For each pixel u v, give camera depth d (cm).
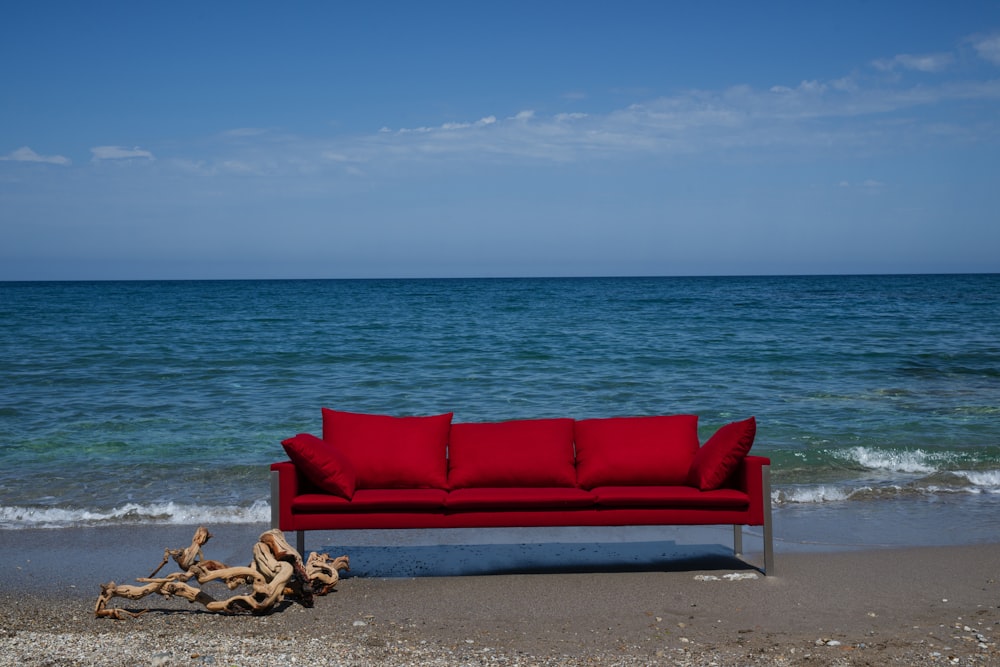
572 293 4581
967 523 557
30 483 677
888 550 490
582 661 319
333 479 432
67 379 1257
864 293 4259
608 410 1001
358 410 1008
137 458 763
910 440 827
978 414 959
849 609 386
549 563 473
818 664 314
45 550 504
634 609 388
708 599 402
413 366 1395
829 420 927
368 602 403
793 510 598
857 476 704
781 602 397
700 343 1716
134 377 1280
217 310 2973
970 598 401
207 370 1355
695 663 316
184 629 363
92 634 354
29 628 366
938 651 328
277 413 984
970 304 3086
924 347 1611
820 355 1489
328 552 502
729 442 438
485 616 380
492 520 430
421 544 520
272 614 385
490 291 5066
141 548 509
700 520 433
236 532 545
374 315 2678
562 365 1390
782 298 3716
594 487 471
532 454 480
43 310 2967
